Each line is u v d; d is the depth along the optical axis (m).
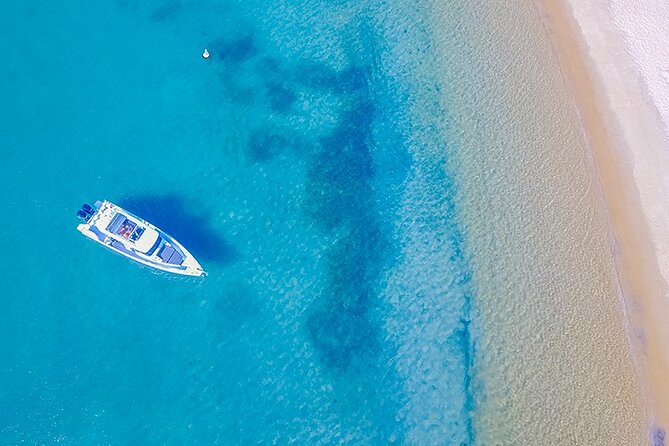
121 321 26.20
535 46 32.44
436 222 28.66
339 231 28.67
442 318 26.44
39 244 27.69
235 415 24.59
